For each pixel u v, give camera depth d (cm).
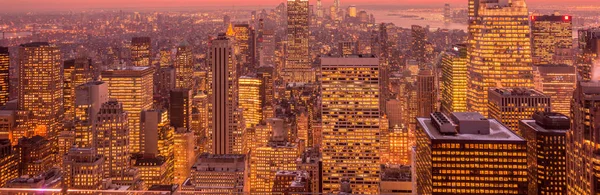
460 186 18738
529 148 19225
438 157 18838
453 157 18775
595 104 14062
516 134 19600
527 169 18688
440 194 18875
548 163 19375
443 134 19550
